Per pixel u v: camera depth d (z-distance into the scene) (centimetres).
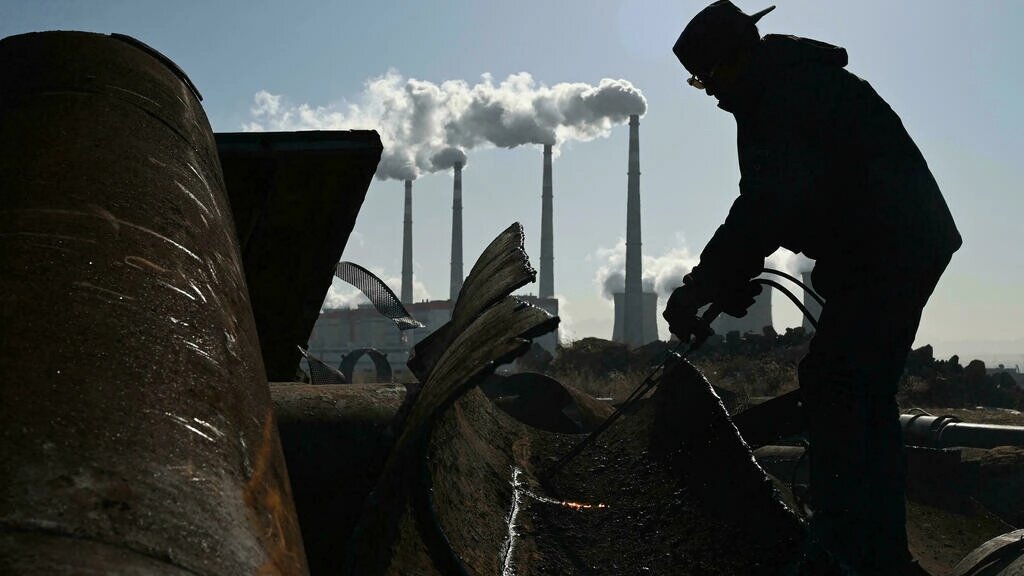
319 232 368
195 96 206
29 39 185
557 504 293
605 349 2094
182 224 144
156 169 155
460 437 285
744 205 281
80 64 179
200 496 93
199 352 117
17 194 130
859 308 275
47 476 83
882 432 271
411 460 211
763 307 8881
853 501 264
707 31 285
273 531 100
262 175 342
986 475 609
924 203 273
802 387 288
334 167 347
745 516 253
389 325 6284
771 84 280
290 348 402
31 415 89
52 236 121
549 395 490
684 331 303
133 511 84
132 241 129
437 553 198
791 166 274
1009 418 1195
